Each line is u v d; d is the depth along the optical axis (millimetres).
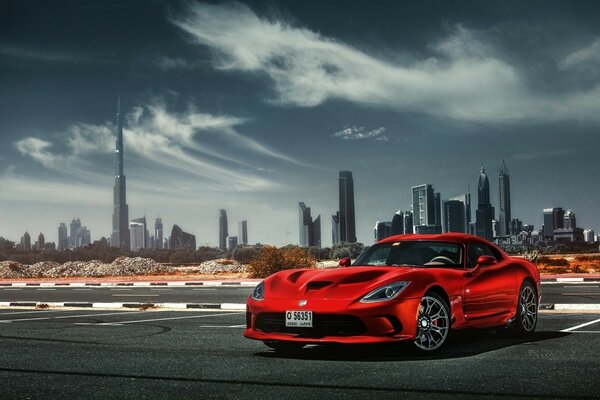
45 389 4930
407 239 8062
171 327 9625
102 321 10812
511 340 7754
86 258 167125
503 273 7914
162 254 171875
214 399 4547
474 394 4633
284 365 5984
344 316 6309
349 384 5027
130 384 5109
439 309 6766
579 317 10477
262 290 6977
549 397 4527
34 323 10531
